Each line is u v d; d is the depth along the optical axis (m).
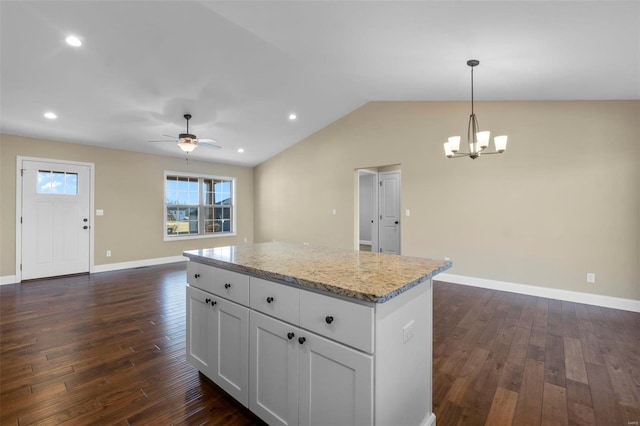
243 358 1.69
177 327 3.01
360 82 4.17
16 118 4.23
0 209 4.62
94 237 5.49
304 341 1.37
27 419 1.69
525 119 4.07
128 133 5.06
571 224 3.79
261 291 1.58
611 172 3.56
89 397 1.89
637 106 3.42
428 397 1.62
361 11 2.33
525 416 1.72
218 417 1.72
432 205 4.82
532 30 2.23
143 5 2.56
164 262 6.39
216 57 3.42
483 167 4.38
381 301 1.11
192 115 4.66
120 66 3.34
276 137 6.26
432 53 2.89
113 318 3.23
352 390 1.21
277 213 7.31
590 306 3.60
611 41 2.22
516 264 4.15
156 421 1.68
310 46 3.14
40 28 2.69
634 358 2.37
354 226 5.86
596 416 1.72
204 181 7.18
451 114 4.66
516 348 2.54
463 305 3.64
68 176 5.23
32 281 4.80
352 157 5.79
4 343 2.63
